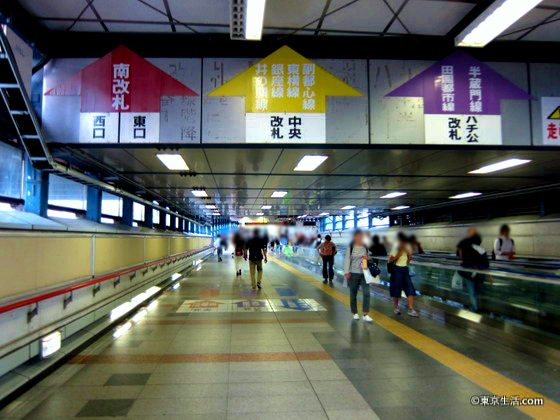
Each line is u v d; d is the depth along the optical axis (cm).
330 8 548
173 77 641
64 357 491
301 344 575
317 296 1034
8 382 390
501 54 677
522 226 1388
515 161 855
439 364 482
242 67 648
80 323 580
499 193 1471
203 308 862
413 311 768
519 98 674
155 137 631
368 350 543
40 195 652
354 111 653
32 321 450
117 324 703
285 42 650
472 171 992
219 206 2156
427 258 1145
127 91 635
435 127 660
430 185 1271
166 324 706
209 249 3662
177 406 365
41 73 632
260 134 640
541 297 539
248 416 345
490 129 667
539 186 1274
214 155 776
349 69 658
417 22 589
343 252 1576
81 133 627
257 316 775
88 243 629
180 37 624
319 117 648
